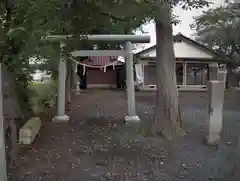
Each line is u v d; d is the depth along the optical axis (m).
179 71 22.47
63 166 5.00
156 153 5.78
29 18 4.13
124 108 12.63
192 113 11.12
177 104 7.20
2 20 4.60
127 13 3.96
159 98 7.30
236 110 11.58
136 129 8.14
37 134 7.25
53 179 4.39
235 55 21.27
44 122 9.19
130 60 9.35
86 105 13.65
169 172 4.71
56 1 3.85
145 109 12.27
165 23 6.60
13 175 4.50
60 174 4.61
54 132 7.75
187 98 16.92
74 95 17.69
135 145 6.41
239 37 16.62
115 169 4.86
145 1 3.88
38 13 4.00
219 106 6.18
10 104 5.26
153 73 21.94
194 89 22.16
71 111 11.75
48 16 4.07
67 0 3.87
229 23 15.80
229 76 21.89
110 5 3.82
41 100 11.07
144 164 5.12
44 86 12.13
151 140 6.80
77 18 4.19
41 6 3.91
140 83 21.70
